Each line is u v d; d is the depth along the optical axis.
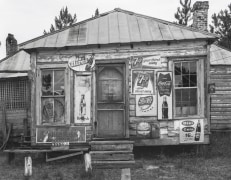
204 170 8.42
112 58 10.32
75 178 7.89
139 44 10.23
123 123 10.38
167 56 10.20
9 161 10.42
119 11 11.89
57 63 10.45
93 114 10.30
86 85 10.38
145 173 8.24
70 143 10.23
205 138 10.02
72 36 10.67
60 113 10.42
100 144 9.48
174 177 7.83
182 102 10.21
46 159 10.02
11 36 19.22
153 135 10.10
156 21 11.20
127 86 10.25
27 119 13.62
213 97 14.14
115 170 8.66
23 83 14.13
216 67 14.12
